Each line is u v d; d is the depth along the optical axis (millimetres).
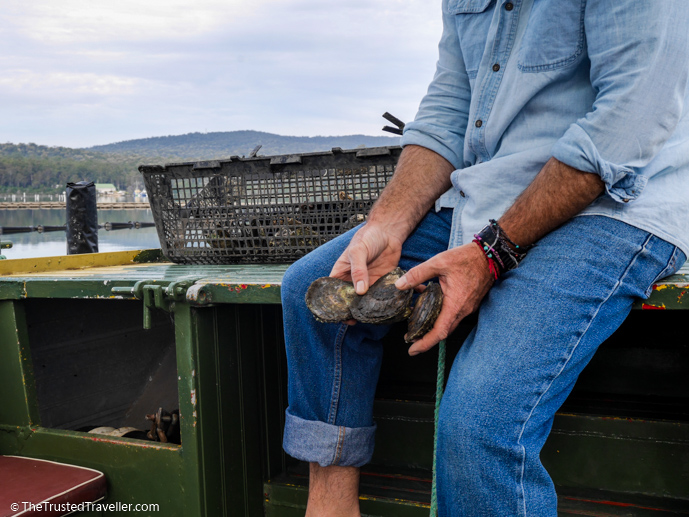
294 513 1539
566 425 1428
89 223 4590
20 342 1626
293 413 1243
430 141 1344
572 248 979
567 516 1311
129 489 1468
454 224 1234
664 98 938
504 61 1161
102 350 2004
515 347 928
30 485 1416
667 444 1353
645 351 1648
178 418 1655
